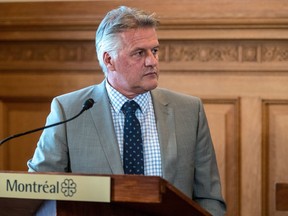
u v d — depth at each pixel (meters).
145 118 5.89
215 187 6.07
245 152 8.23
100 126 5.79
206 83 8.34
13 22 8.65
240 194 8.25
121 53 5.62
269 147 8.21
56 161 5.75
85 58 8.70
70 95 6.07
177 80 8.41
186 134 5.93
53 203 4.11
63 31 8.59
